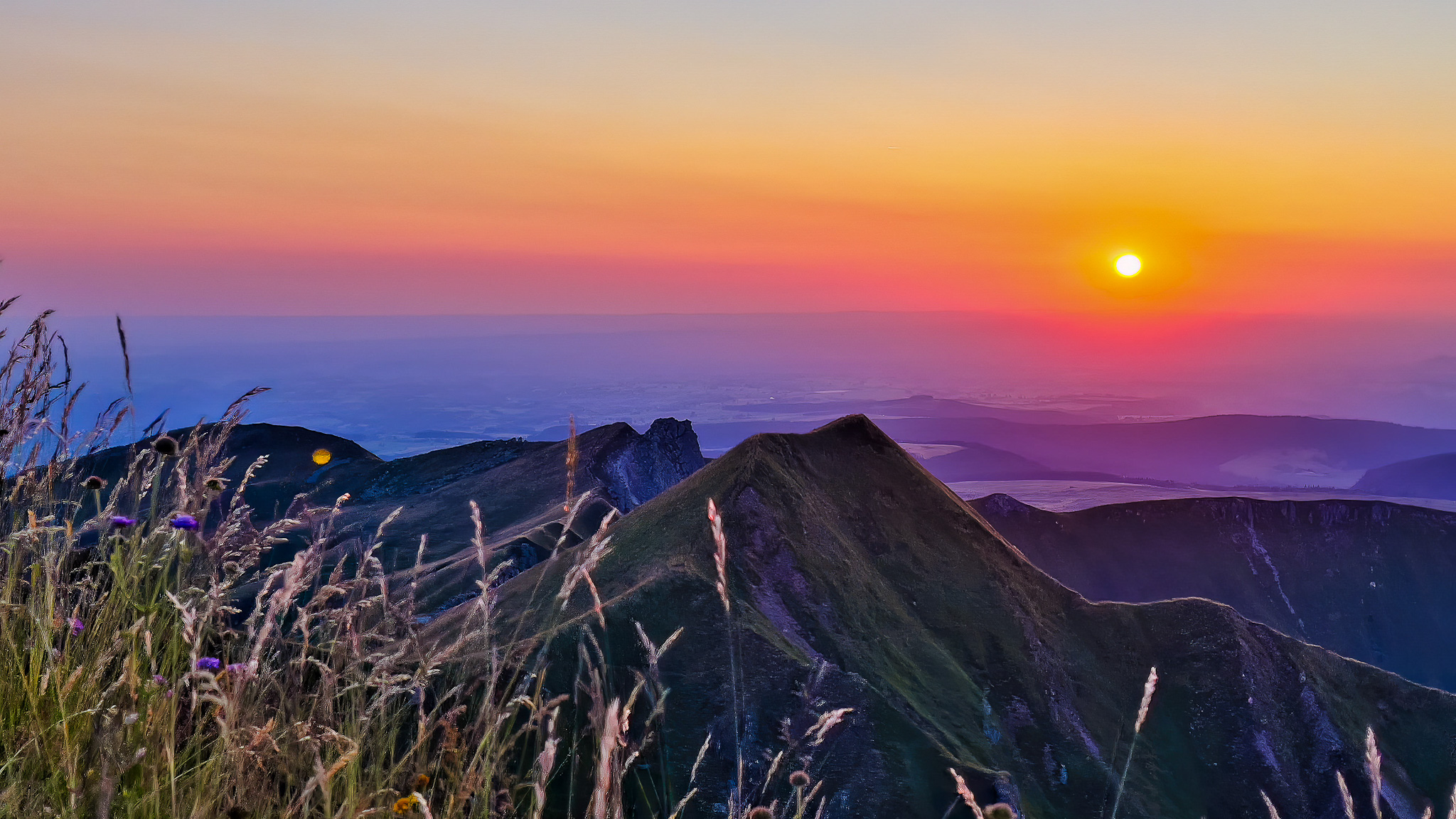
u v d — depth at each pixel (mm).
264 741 3414
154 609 3568
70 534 3842
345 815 3244
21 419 3885
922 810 29922
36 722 3363
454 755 3672
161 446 3844
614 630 31609
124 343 4121
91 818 3008
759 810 4488
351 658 3885
